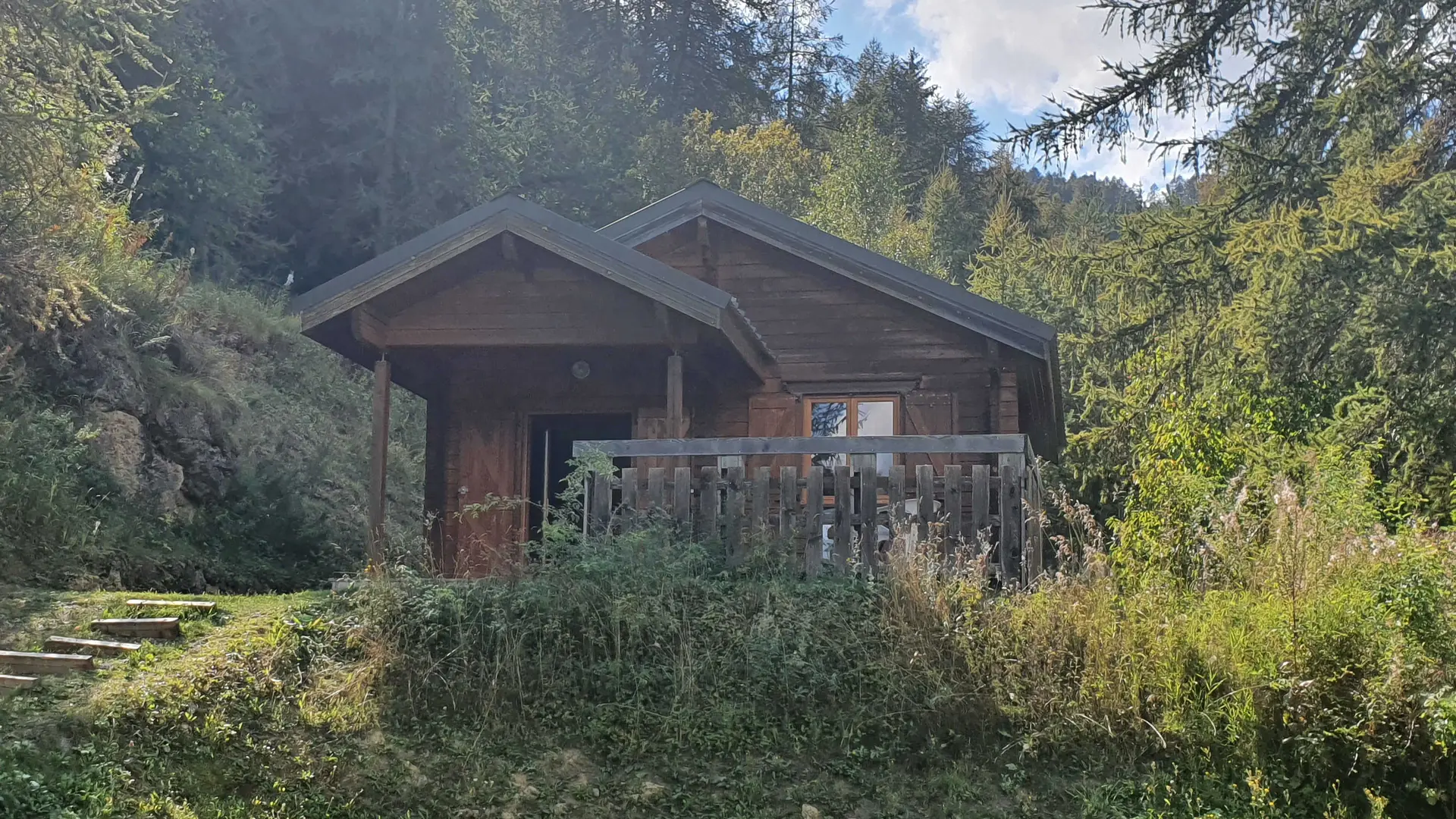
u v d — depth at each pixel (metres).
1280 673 8.56
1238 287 17.77
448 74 35.84
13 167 13.61
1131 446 17.78
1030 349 14.97
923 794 8.45
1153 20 17.89
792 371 15.95
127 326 19.25
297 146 34.94
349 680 9.23
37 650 9.66
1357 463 11.78
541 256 13.98
